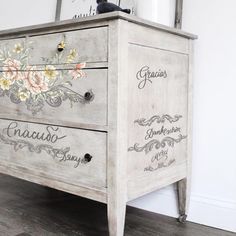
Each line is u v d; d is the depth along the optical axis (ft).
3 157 4.78
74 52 3.80
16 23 7.23
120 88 3.45
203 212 4.83
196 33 4.81
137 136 3.80
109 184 3.58
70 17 6.03
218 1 4.60
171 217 5.11
